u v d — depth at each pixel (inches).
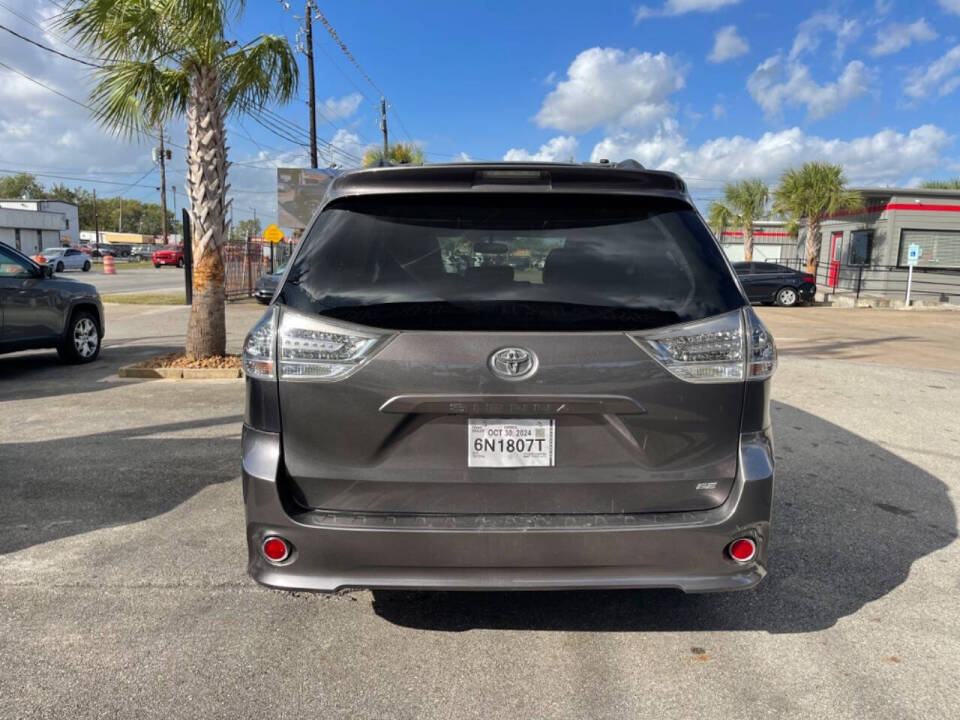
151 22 313.7
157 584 133.8
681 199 105.6
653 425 97.8
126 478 193.6
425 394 95.8
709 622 122.3
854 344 504.1
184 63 335.3
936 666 109.3
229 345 453.1
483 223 102.3
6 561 142.8
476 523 97.5
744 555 100.7
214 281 358.6
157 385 326.6
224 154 355.3
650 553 98.0
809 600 130.2
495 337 95.6
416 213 103.6
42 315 358.0
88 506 173.0
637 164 112.8
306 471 99.1
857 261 1083.9
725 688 103.3
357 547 97.3
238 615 123.0
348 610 125.5
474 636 117.3
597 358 95.9
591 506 99.3
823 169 998.4
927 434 250.5
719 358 98.0
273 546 99.4
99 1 299.6
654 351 96.7
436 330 96.1
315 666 108.3
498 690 102.8
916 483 197.0
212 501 176.9
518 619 123.0
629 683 104.6
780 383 344.5
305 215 1008.9
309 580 98.9
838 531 162.4
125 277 1448.1
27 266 354.0
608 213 104.4
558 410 96.4
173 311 700.7
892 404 299.9
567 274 99.3
